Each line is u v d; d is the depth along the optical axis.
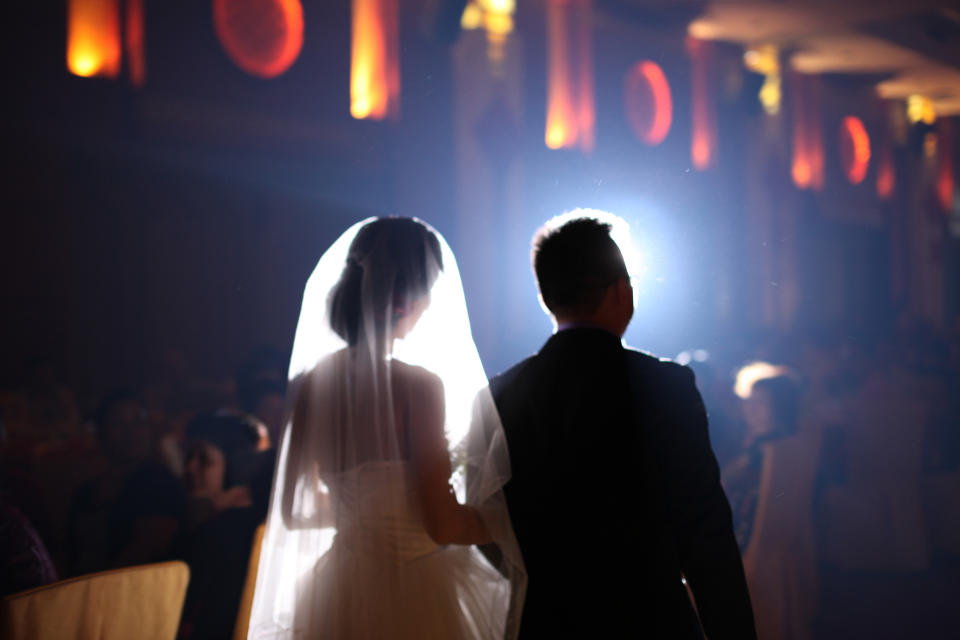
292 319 8.98
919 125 14.54
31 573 2.33
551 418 1.60
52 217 7.94
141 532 3.28
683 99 10.96
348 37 8.82
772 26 10.79
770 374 3.52
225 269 8.70
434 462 1.65
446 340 1.79
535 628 1.54
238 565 2.77
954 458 5.85
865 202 14.11
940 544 5.62
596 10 9.98
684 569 1.52
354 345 1.74
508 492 1.64
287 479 1.76
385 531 1.65
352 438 1.69
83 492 3.70
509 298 9.36
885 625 4.26
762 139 11.90
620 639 1.48
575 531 1.54
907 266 14.77
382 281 1.75
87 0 7.70
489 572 1.75
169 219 8.44
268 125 8.41
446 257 1.85
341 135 8.77
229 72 8.28
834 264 13.55
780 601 3.32
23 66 7.61
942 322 15.05
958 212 15.54
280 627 1.73
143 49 7.89
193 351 8.59
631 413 1.55
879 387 5.22
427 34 7.91
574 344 1.62
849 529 5.20
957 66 12.79
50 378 5.87
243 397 4.49
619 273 1.67
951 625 4.24
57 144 7.85
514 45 9.49
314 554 1.73
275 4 8.41
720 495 1.52
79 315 8.10
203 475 3.18
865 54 12.10
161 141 8.06
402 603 1.63
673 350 7.61
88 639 1.96
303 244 8.93
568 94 9.82
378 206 9.00
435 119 9.11
